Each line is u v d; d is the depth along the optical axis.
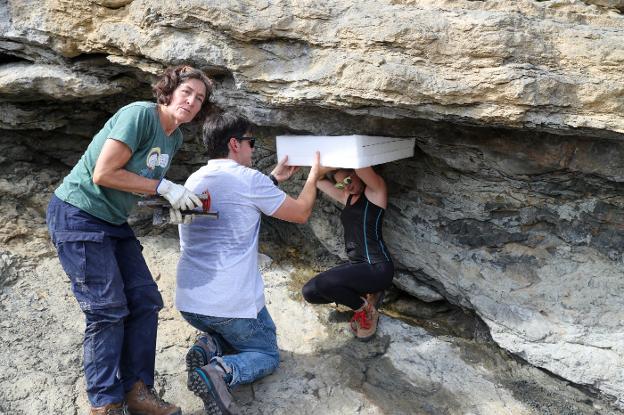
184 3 3.18
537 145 3.18
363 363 3.50
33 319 3.53
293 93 3.16
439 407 3.24
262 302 3.18
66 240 2.63
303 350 3.57
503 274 3.64
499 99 2.79
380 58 2.93
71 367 3.26
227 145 3.06
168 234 4.42
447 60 2.85
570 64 2.77
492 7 2.91
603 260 3.44
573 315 3.40
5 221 4.14
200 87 2.68
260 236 4.58
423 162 3.72
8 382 3.11
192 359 3.08
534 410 3.28
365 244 3.65
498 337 3.57
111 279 2.70
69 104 4.16
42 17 3.55
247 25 3.10
